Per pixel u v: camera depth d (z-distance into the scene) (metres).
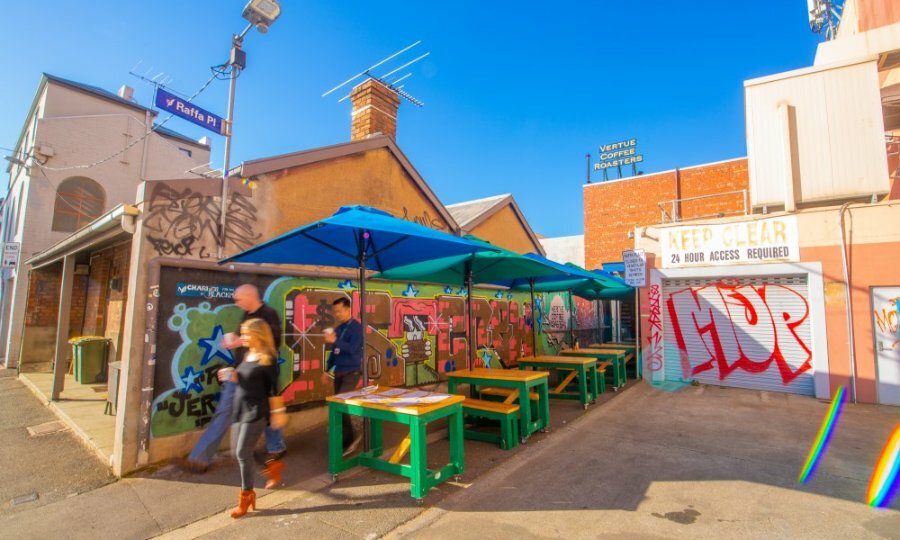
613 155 28.05
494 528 3.72
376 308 7.79
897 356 8.44
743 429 6.75
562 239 24.11
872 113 9.03
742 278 10.26
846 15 14.13
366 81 9.59
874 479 4.72
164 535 3.64
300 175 6.98
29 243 14.34
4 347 16.00
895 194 11.91
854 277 8.88
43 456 5.38
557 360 8.59
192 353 5.35
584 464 5.27
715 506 4.11
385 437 6.39
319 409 6.65
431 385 8.80
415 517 3.95
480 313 10.39
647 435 6.46
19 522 3.83
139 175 16.83
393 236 5.23
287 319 6.36
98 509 4.07
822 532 3.62
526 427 6.14
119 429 4.86
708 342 10.60
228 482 4.66
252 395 3.98
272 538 3.57
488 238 12.01
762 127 9.91
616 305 18.09
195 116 5.50
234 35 6.04
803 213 9.43
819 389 9.02
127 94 20.55
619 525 3.76
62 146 15.27
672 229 11.09
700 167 18.92
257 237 6.24
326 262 5.79
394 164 8.99
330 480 4.73
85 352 9.05
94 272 10.85
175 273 5.27
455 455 4.82
